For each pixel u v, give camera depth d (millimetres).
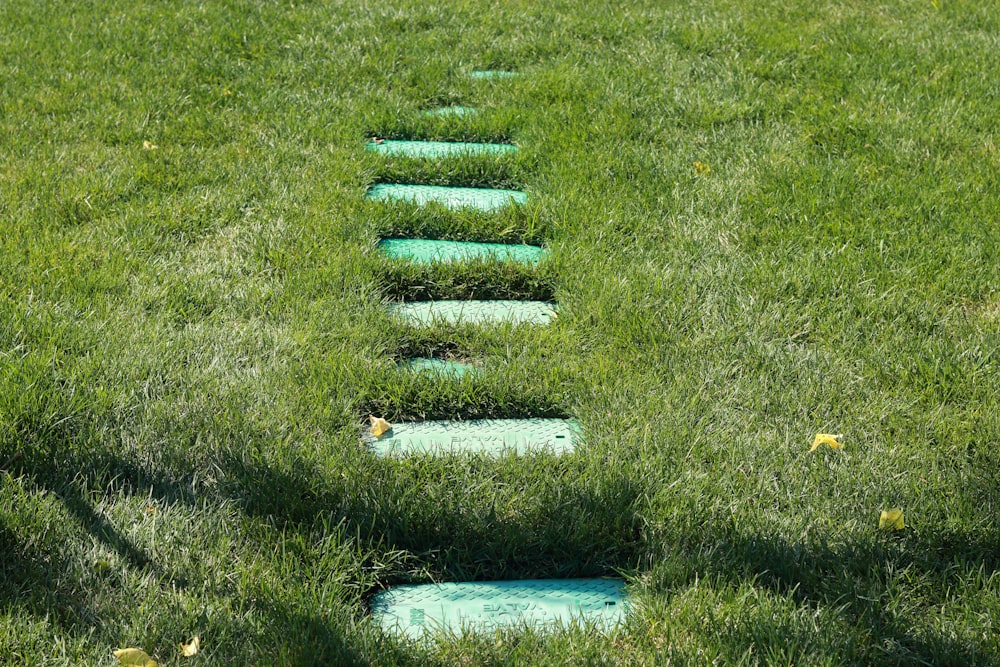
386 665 2379
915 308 4020
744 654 2391
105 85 6234
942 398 3506
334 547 2719
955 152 5609
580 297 4102
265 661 2355
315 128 5742
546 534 2846
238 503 2873
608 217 4762
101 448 3020
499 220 4754
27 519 2705
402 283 4219
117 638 2402
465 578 2758
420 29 7867
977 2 8805
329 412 3279
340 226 4543
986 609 2572
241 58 6957
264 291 3980
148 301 3861
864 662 2434
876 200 4980
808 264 4328
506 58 7289
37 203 4586
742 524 2854
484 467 3088
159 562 2637
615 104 6254
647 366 3645
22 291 3840
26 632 2371
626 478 3023
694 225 4711
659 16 8273
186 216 4586
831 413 3396
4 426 3039
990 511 2938
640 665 2430
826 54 7309
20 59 6621
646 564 2773
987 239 4574
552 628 2561
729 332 3840
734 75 6895
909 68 6996
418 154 5578
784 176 5238
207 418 3191
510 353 3703
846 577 2668
